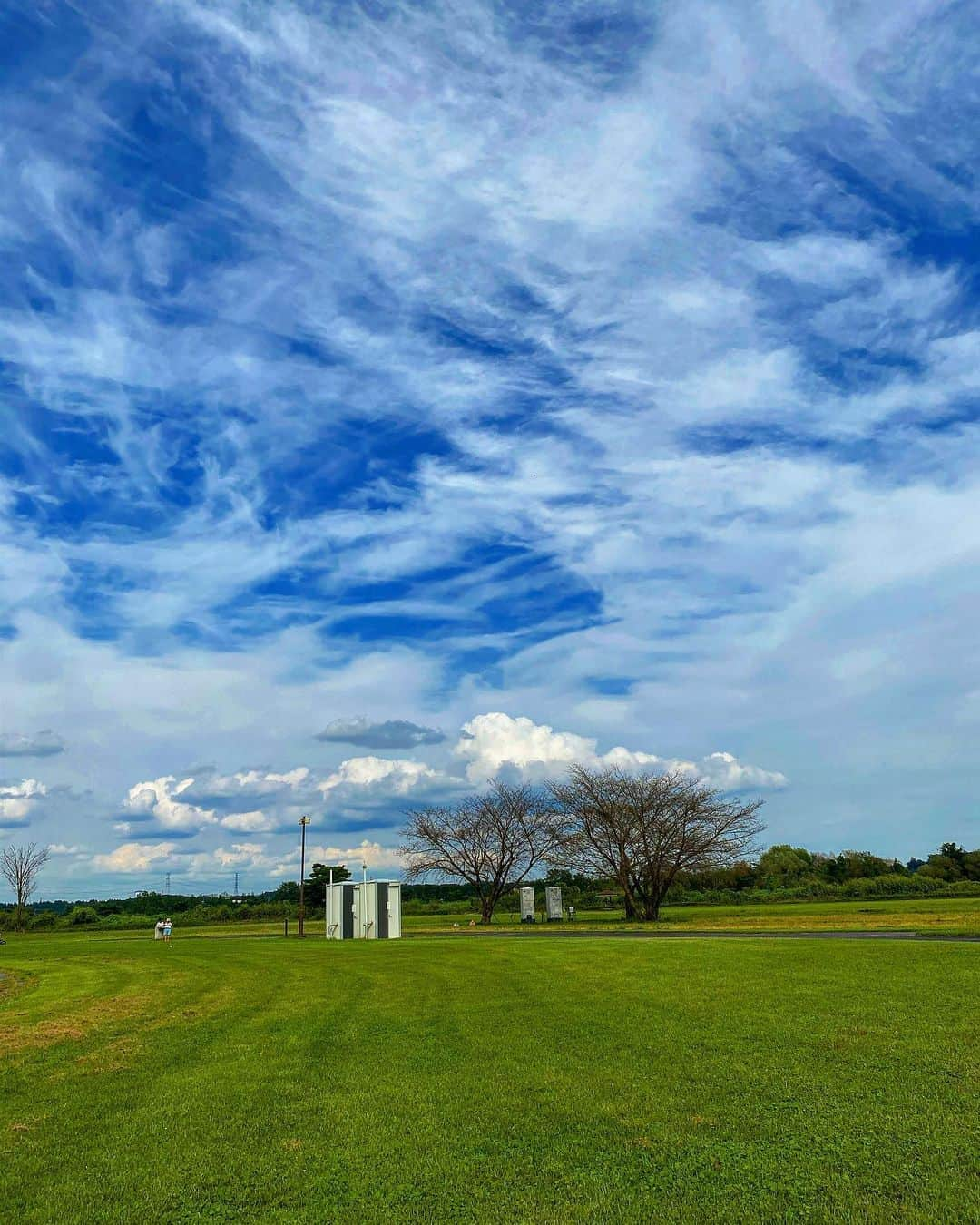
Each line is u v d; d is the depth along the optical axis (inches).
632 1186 297.9
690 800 2337.6
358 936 2041.1
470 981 941.2
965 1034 525.7
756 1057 484.1
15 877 3376.0
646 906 2359.7
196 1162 339.3
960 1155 312.3
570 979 913.5
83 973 1311.5
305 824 2261.3
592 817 2427.4
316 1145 356.2
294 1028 665.0
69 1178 326.0
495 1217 276.2
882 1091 402.0
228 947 1753.2
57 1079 507.8
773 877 4392.2
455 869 2864.2
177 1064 538.0
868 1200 276.5
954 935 1270.9
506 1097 418.6
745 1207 275.6
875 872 4446.4
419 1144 351.6
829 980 796.6
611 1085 434.0
